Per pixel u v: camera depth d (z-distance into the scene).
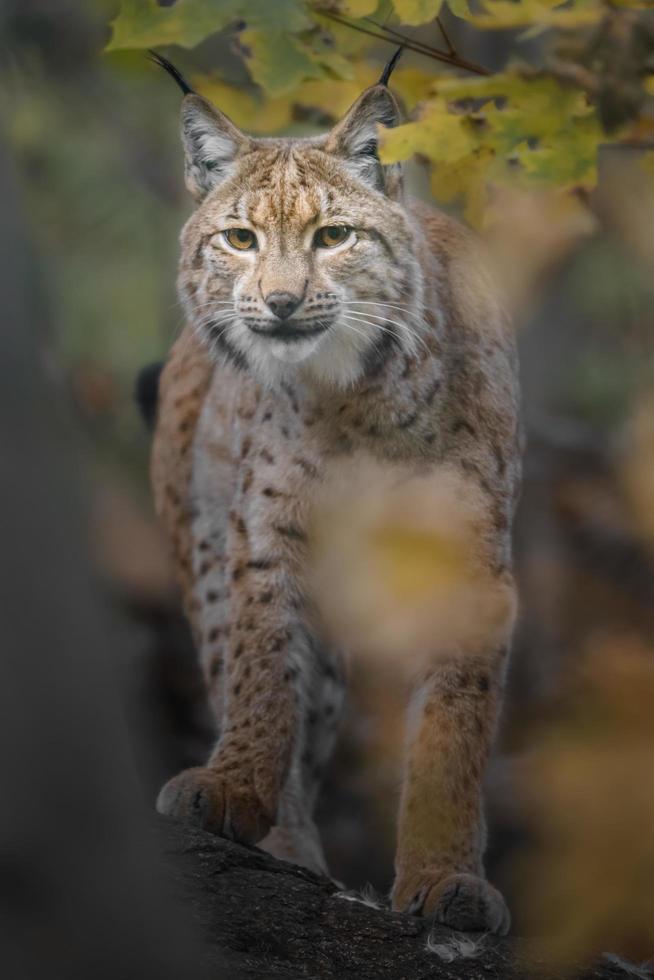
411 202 9.45
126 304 17.30
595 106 6.65
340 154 8.41
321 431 8.38
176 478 10.97
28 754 3.47
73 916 3.56
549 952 6.46
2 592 3.45
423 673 8.16
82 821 3.56
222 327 8.65
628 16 6.10
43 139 15.39
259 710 8.28
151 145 16.69
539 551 13.17
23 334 3.59
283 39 7.04
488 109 7.26
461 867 7.64
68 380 15.16
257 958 5.99
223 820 7.78
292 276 8.12
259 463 8.60
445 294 8.82
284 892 6.61
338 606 7.46
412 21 6.80
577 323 13.43
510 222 7.75
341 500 8.43
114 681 3.62
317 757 10.02
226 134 8.55
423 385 8.40
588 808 4.45
